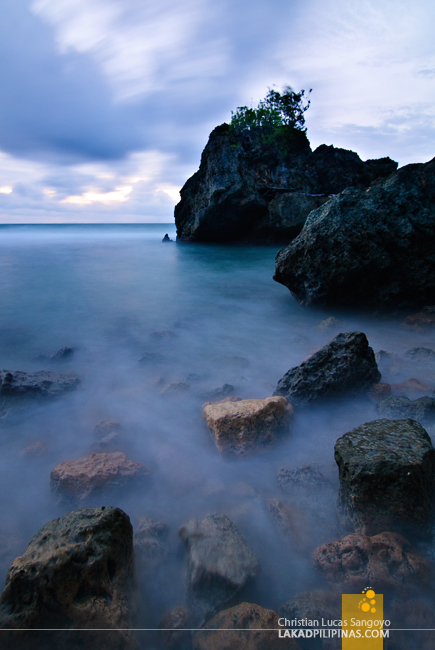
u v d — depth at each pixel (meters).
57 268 21.34
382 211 9.77
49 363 7.32
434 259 9.49
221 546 2.75
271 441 4.20
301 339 8.32
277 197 32.53
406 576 2.54
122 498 3.60
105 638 2.21
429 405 4.38
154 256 27.72
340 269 9.76
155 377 6.30
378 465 2.92
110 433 4.59
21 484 3.88
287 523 3.14
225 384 5.76
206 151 35.06
